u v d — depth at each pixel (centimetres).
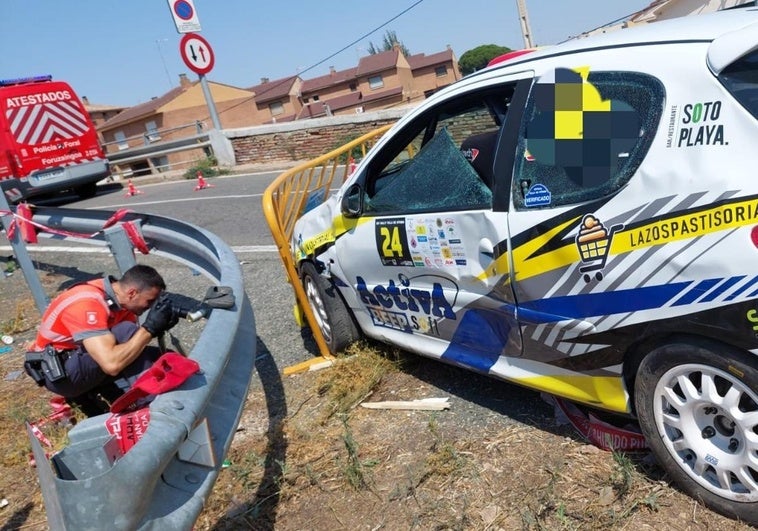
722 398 241
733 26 246
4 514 369
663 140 245
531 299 299
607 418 321
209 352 270
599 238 263
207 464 244
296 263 494
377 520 299
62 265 941
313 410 411
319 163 529
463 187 332
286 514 318
